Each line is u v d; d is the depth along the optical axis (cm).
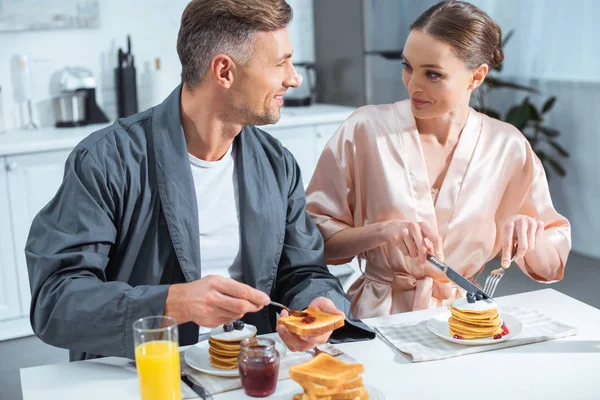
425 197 200
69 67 417
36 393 144
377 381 146
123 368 154
